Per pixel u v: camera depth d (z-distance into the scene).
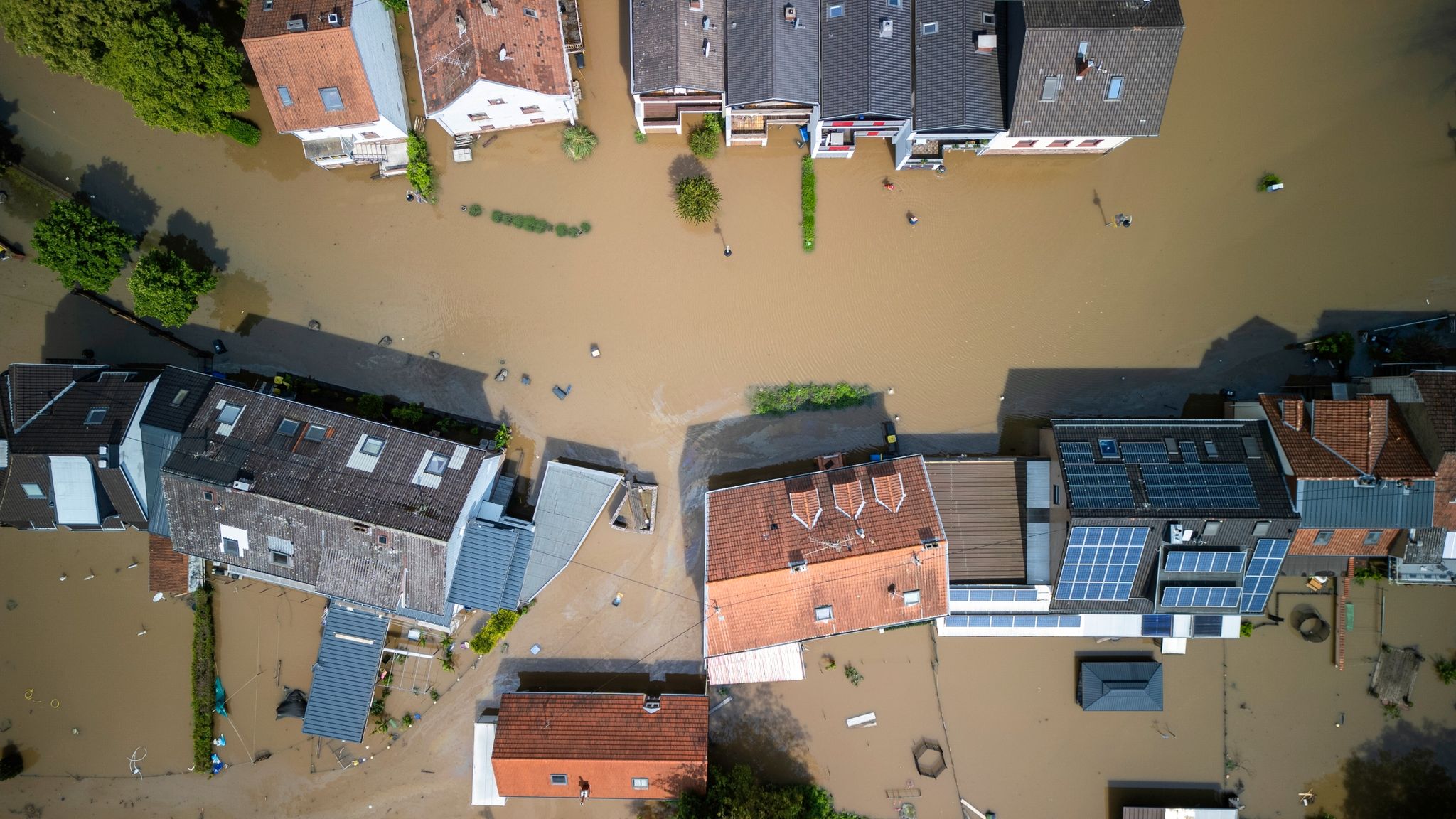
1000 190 42.91
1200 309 42.97
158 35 36.84
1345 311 42.91
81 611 43.12
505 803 43.25
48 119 42.62
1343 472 37.31
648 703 41.06
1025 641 43.31
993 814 43.19
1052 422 39.22
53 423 38.19
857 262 42.88
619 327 42.91
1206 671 43.12
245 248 42.88
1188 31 43.00
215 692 42.88
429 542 36.06
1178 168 43.00
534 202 42.91
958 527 40.12
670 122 41.44
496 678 43.19
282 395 41.84
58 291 42.41
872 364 42.94
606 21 42.41
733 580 37.44
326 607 42.72
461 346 42.88
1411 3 42.84
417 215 42.91
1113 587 38.34
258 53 36.94
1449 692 42.78
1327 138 42.97
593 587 42.97
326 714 41.09
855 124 39.16
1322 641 42.94
